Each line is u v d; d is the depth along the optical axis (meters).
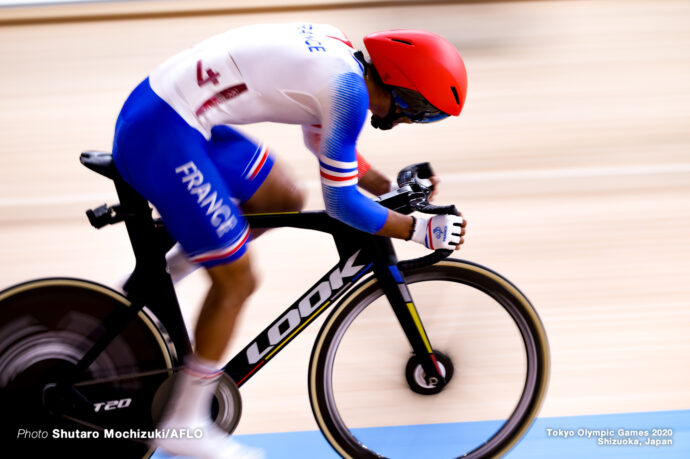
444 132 19.06
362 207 7.12
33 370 7.76
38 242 13.88
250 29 7.30
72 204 15.46
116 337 7.80
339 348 8.61
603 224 14.52
